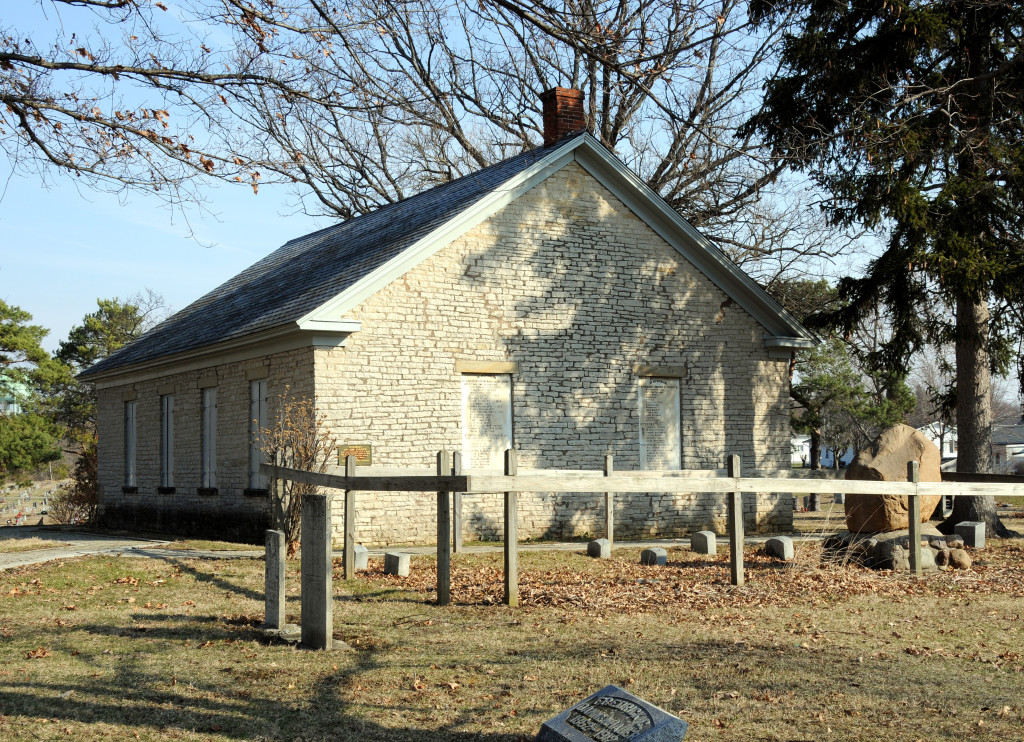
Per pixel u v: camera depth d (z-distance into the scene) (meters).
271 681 7.50
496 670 7.85
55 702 6.89
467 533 18.67
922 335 21.45
